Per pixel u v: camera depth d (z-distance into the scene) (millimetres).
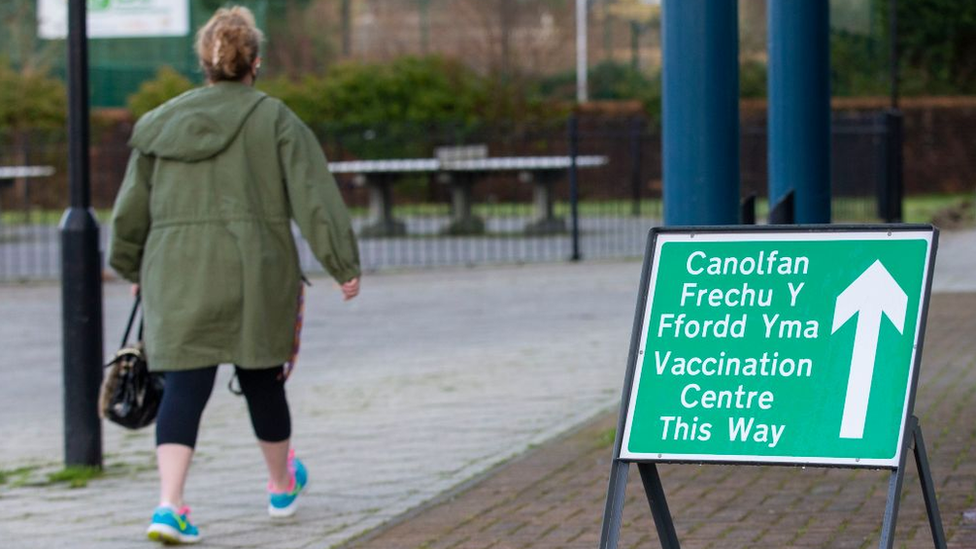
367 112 59938
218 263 9961
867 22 23312
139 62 77062
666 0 11586
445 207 59000
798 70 14383
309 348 21469
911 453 11852
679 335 7234
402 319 24672
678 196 11594
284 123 10180
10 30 72062
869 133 40906
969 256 33281
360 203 60125
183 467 10062
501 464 12547
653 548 9430
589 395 16062
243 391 10609
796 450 6871
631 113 64688
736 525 9969
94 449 13000
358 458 13133
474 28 77688
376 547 9859
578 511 10602
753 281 7188
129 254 10438
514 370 18281
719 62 11438
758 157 50406
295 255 10336
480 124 55812
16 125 62688
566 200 59625
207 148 9992
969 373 16078
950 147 66062
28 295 31156
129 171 10281
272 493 10859
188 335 9938
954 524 9680
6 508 11523
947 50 71375
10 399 17812
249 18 10477
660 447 7102
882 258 6973
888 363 6840
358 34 79688
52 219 59250
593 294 27453
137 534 10555
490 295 28000
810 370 6965
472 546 9719
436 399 16328
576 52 76312
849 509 10289
